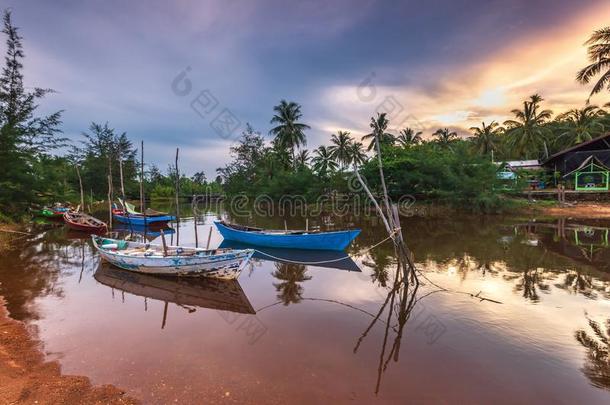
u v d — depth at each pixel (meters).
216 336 6.66
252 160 52.72
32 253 14.82
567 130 43.28
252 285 10.23
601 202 29.58
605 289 9.16
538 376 5.23
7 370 5.27
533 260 12.49
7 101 21.77
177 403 4.55
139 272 11.12
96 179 46.03
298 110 45.47
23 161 21.34
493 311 7.79
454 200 28.83
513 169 36.31
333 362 5.67
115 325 7.17
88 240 18.48
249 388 4.90
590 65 22.00
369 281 10.55
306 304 8.55
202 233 22.56
